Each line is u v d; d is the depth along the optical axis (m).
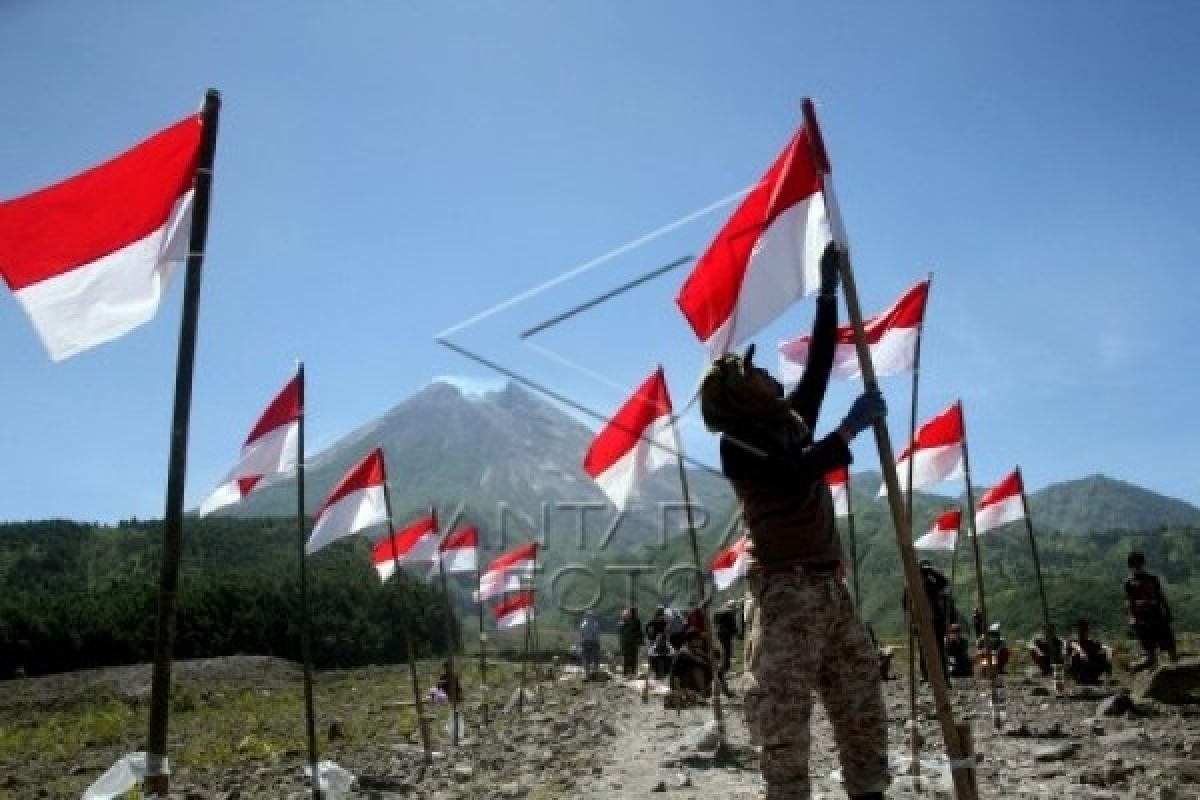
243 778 17.88
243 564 187.50
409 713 31.17
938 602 21.55
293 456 13.51
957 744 6.06
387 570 22.33
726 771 12.73
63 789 19.47
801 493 5.64
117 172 7.43
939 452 16.30
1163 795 9.25
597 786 12.34
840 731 5.73
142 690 48.38
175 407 7.10
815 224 6.91
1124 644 31.33
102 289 7.36
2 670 71.62
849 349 11.71
